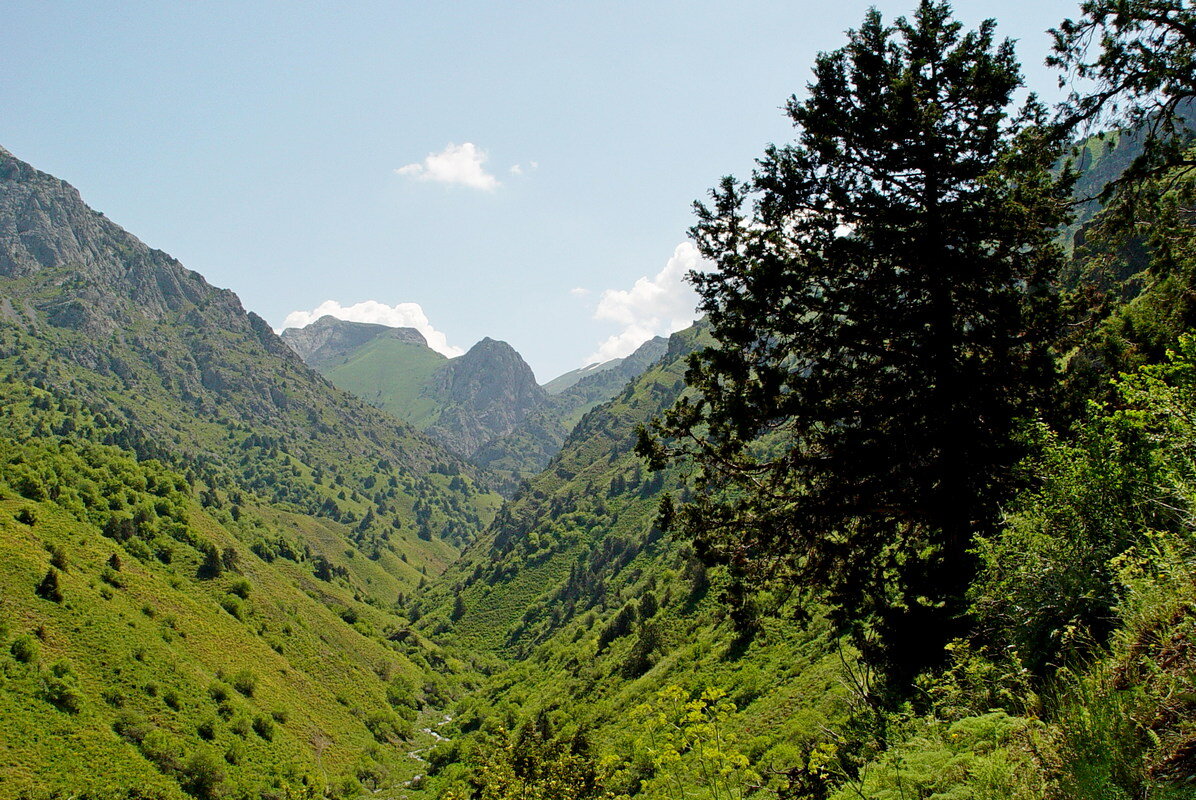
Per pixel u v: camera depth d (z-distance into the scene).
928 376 15.87
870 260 16.28
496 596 177.12
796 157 17.39
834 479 16.39
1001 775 4.84
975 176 15.52
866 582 16.62
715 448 18.14
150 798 65.94
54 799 60.75
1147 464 7.41
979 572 9.44
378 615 175.12
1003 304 15.35
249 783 75.56
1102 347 17.19
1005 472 14.20
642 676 57.66
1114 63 13.02
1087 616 6.97
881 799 5.86
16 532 96.50
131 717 75.19
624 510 185.00
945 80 16.59
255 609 121.69
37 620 80.88
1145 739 4.25
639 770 23.09
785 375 17.02
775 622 39.81
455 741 90.50
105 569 101.31
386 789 83.94
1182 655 4.49
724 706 9.20
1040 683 6.44
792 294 16.73
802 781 9.13
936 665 11.35
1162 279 15.78
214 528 157.25
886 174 16.72
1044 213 14.98
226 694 87.50
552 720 57.75
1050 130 13.93
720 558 18.28
